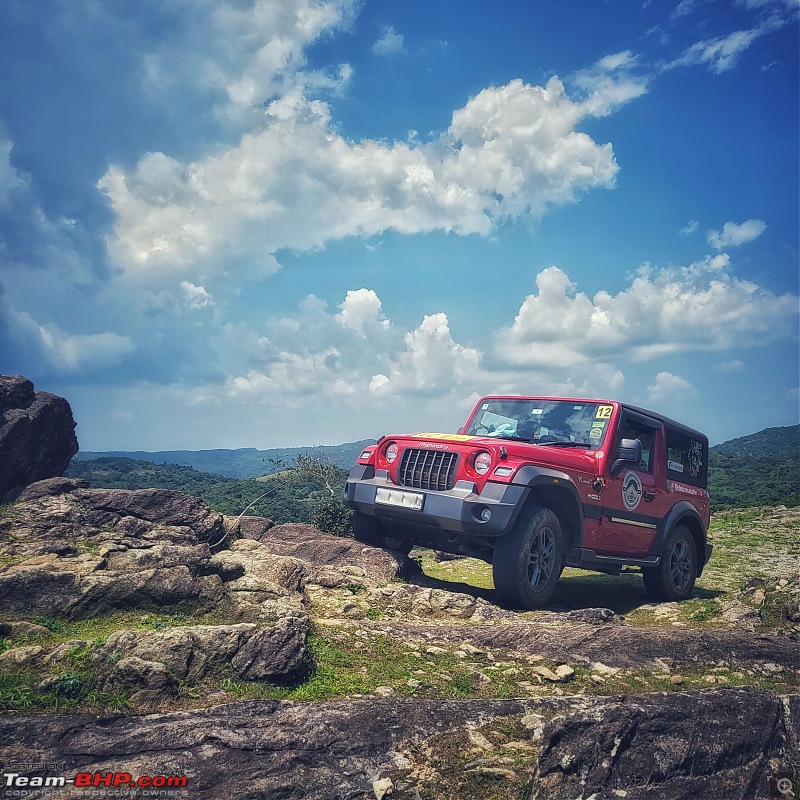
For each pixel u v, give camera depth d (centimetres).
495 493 671
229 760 326
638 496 826
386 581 721
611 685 489
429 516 696
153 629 426
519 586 677
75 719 341
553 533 713
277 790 313
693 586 934
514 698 430
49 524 579
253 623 458
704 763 375
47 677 370
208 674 403
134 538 596
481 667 498
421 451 735
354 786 323
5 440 636
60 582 473
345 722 363
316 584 656
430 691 439
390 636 538
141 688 374
